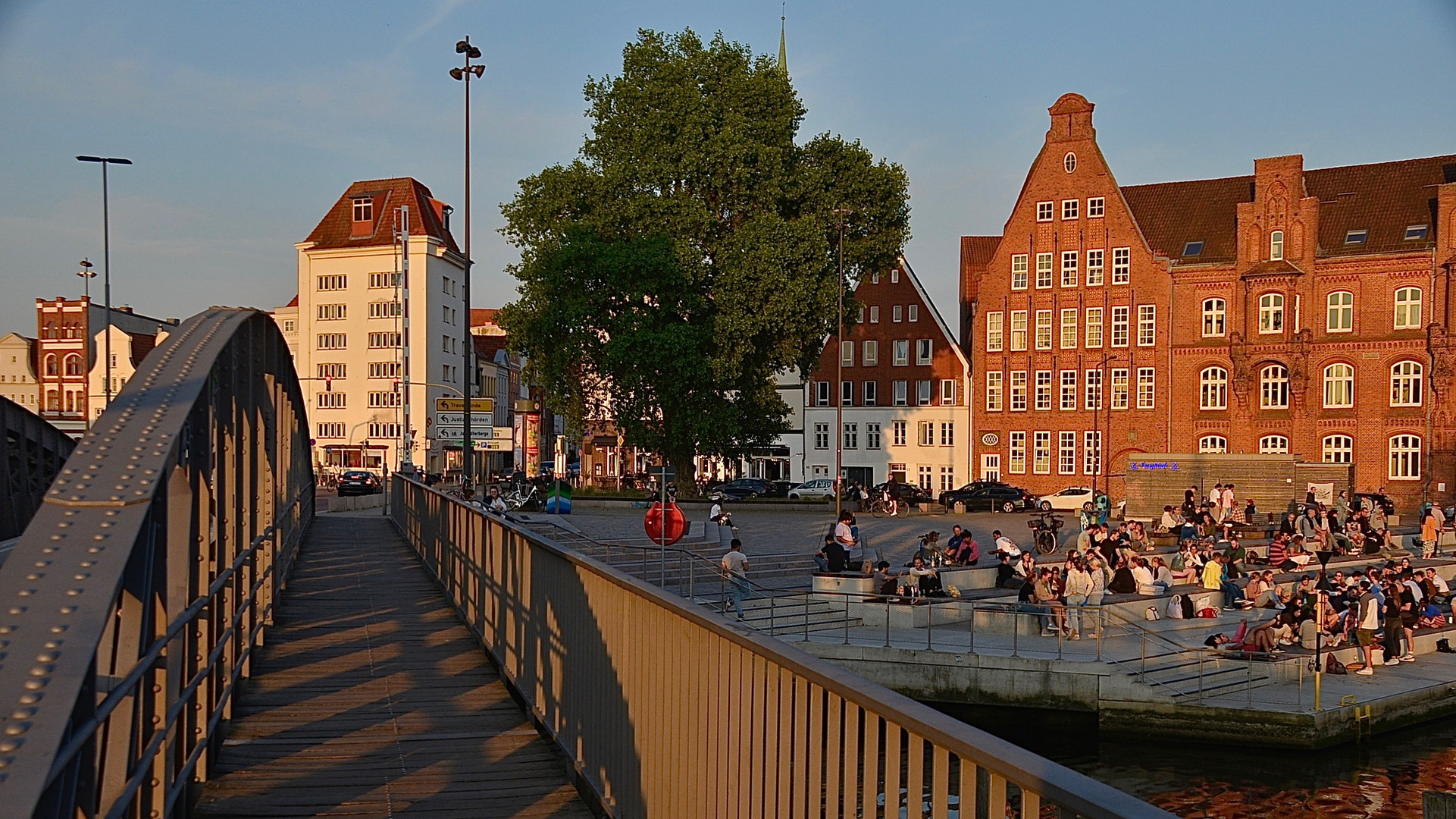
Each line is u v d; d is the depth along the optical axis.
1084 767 23.95
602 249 51.25
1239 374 66.81
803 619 29.56
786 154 56.03
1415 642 31.55
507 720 9.59
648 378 51.62
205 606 7.09
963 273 88.75
